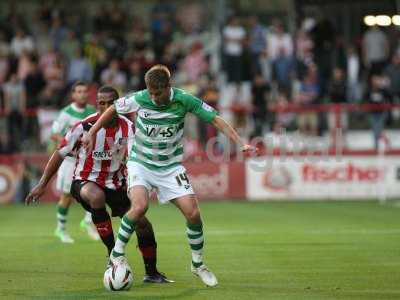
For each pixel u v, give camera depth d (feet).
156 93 82.94
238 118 236.02
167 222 168.66
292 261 108.06
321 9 268.62
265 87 241.96
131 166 87.20
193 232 86.74
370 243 128.88
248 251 118.83
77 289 86.07
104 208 94.58
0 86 245.45
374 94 235.20
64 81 260.62
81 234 146.00
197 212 85.97
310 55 255.70
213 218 175.94
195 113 85.87
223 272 98.43
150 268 91.09
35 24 289.74
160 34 277.03
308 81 245.86
